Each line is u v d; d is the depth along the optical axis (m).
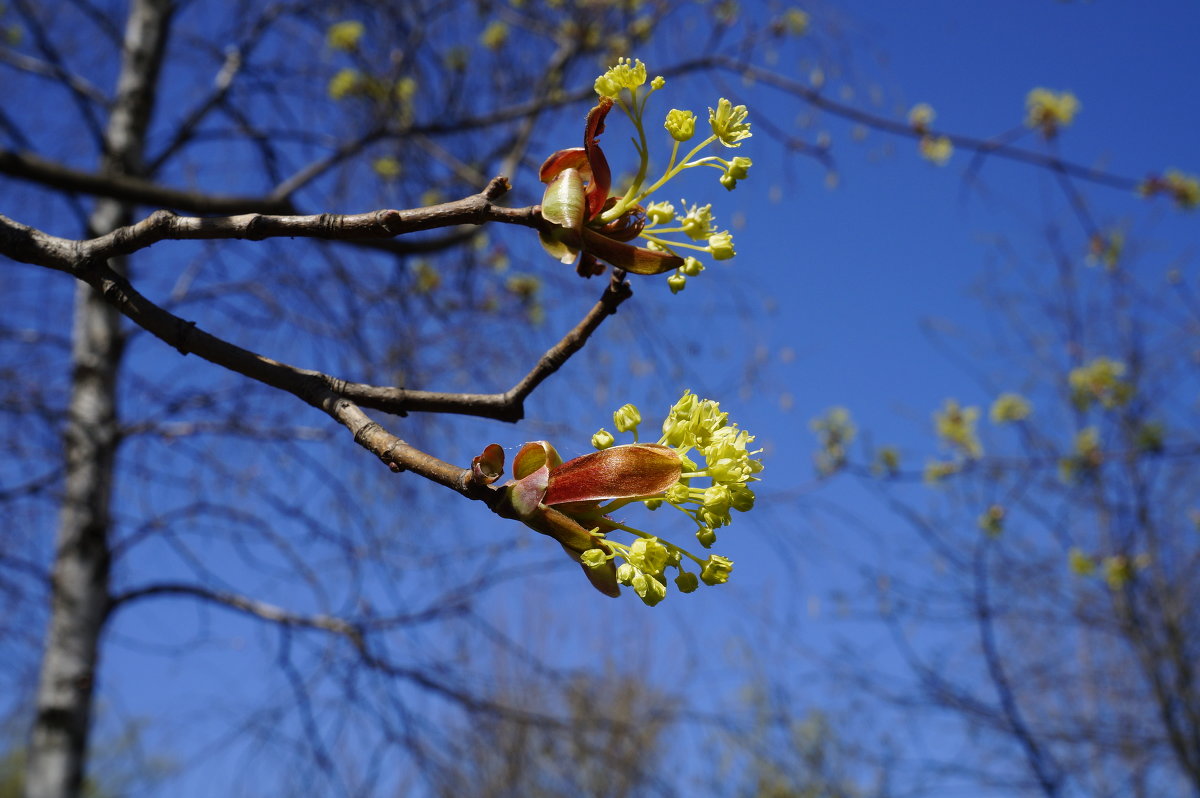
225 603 5.63
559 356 1.62
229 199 4.37
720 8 6.84
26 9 5.64
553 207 1.42
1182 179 6.49
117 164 6.04
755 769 8.64
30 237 1.62
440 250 5.92
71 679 5.30
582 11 6.86
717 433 1.38
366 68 6.74
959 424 6.73
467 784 5.80
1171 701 6.34
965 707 6.64
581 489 1.31
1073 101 6.47
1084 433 6.55
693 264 1.52
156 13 6.64
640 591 1.30
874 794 8.09
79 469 5.55
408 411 1.60
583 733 6.36
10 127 5.59
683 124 1.50
